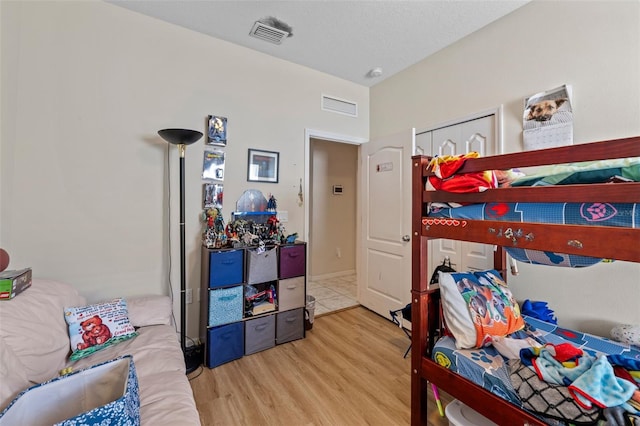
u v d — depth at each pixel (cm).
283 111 285
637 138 87
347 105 332
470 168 126
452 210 135
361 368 210
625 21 161
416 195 149
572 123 182
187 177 236
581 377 101
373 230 318
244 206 263
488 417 117
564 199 99
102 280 207
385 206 302
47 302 149
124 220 213
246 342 227
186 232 236
